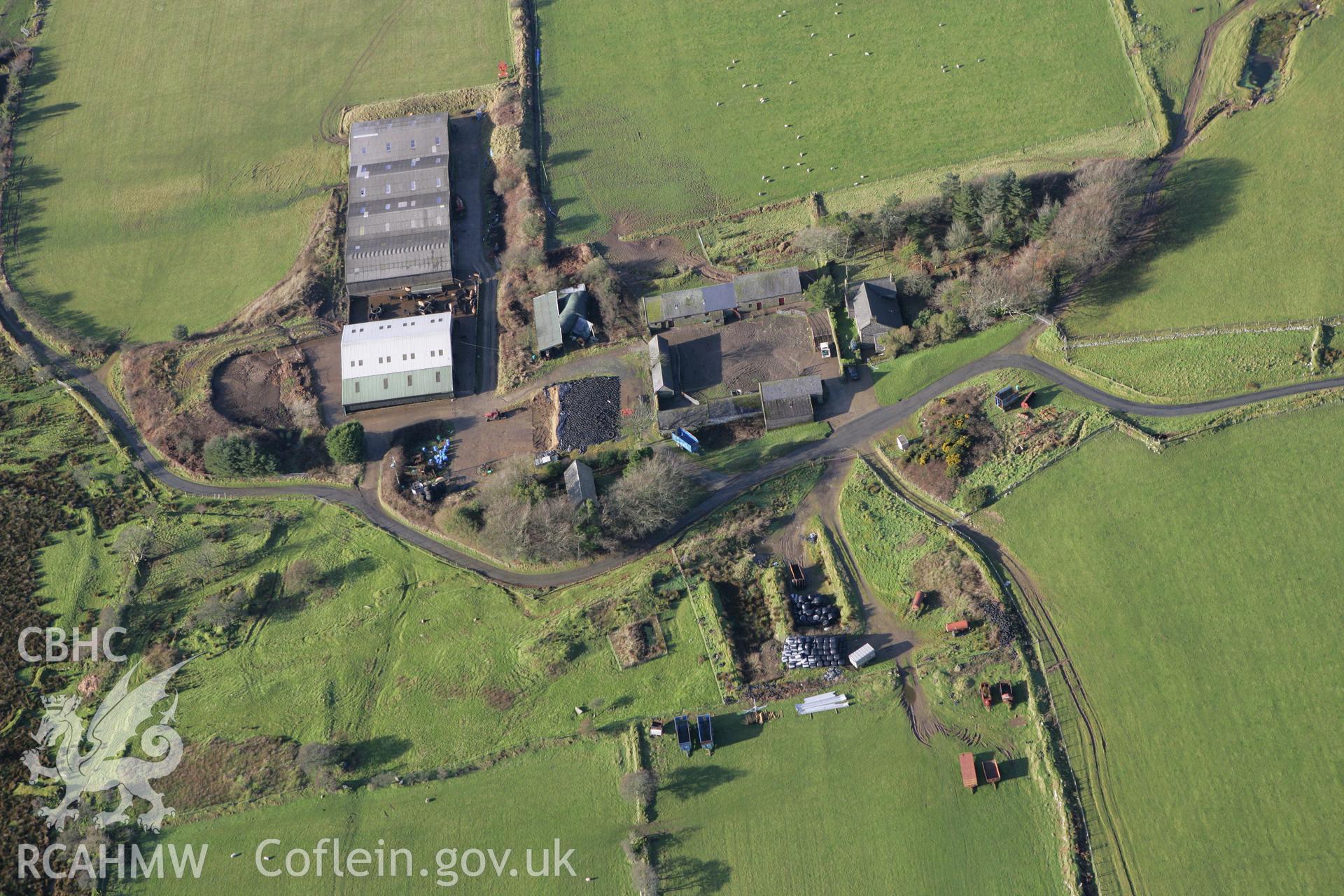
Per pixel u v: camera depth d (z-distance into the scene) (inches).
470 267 5132.9
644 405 4498.0
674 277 4881.9
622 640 3784.5
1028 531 3838.6
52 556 4217.5
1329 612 3503.9
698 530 4087.1
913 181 5000.0
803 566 3939.5
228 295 5206.7
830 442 4254.4
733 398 4397.1
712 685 3646.7
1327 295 4170.8
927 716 3499.0
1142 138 4869.6
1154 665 3503.9
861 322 4439.0
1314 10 5093.5
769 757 3484.3
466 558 4180.6
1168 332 4232.3
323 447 4581.7
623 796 3437.5
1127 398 4116.6
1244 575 3624.5
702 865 3334.2
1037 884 3201.3
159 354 4928.6
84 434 4690.0
